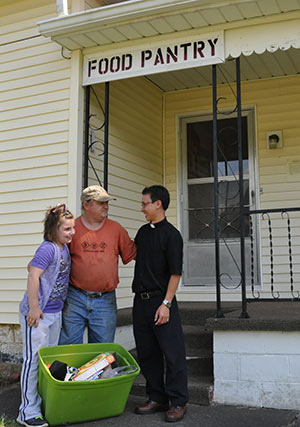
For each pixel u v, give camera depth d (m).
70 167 4.58
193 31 4.18
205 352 4.24
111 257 3.56
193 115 6.09
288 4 3.78
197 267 5.84
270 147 5.55
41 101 4.86
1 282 4.86
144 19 4.08
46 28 4.38
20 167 4.88
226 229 5.77
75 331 3.55
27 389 3.24
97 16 4.16
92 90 4.83
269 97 5.65
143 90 5.83
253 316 3.70
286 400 3.50
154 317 3.37
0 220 4.92
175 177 6.04
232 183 5.80
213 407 3.56
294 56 5.05
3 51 5.14
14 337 4.86
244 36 4.04
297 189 5.41
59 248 3.35
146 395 3.86
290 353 3.53
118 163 5.20
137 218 5.53
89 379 3.20
